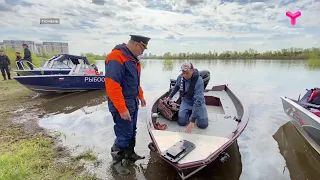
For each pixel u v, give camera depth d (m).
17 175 2.63
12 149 3.46
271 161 3.17
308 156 3.31
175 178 2.75
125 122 2.76
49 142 3.71
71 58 8.89
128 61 2.56
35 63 12.78
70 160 3.16
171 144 2.68
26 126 4.58
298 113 3.68
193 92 3.39
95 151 3.45
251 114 5.27
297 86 9.14
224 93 5.67
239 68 19.27
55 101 6.75
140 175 2.81
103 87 8.27
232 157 3.27
